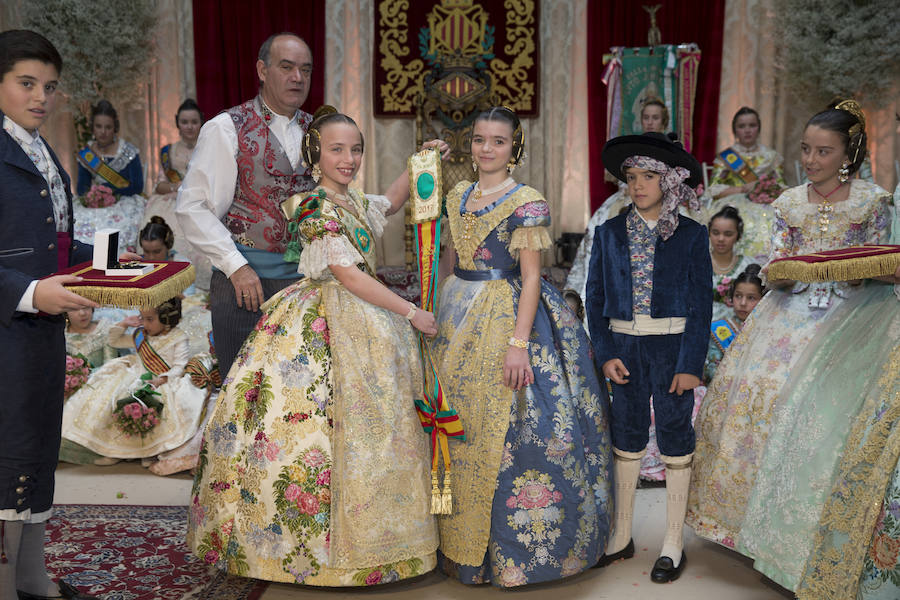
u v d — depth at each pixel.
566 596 3.00
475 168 3.23
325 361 2.91
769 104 8.10
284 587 3.07
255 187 3.45
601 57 8.06
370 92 8.52
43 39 2.58
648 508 3.90
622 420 3.20
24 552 2.78
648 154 3.09
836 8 7.26
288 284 3.53
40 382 2.62
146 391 4.38
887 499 2.54
